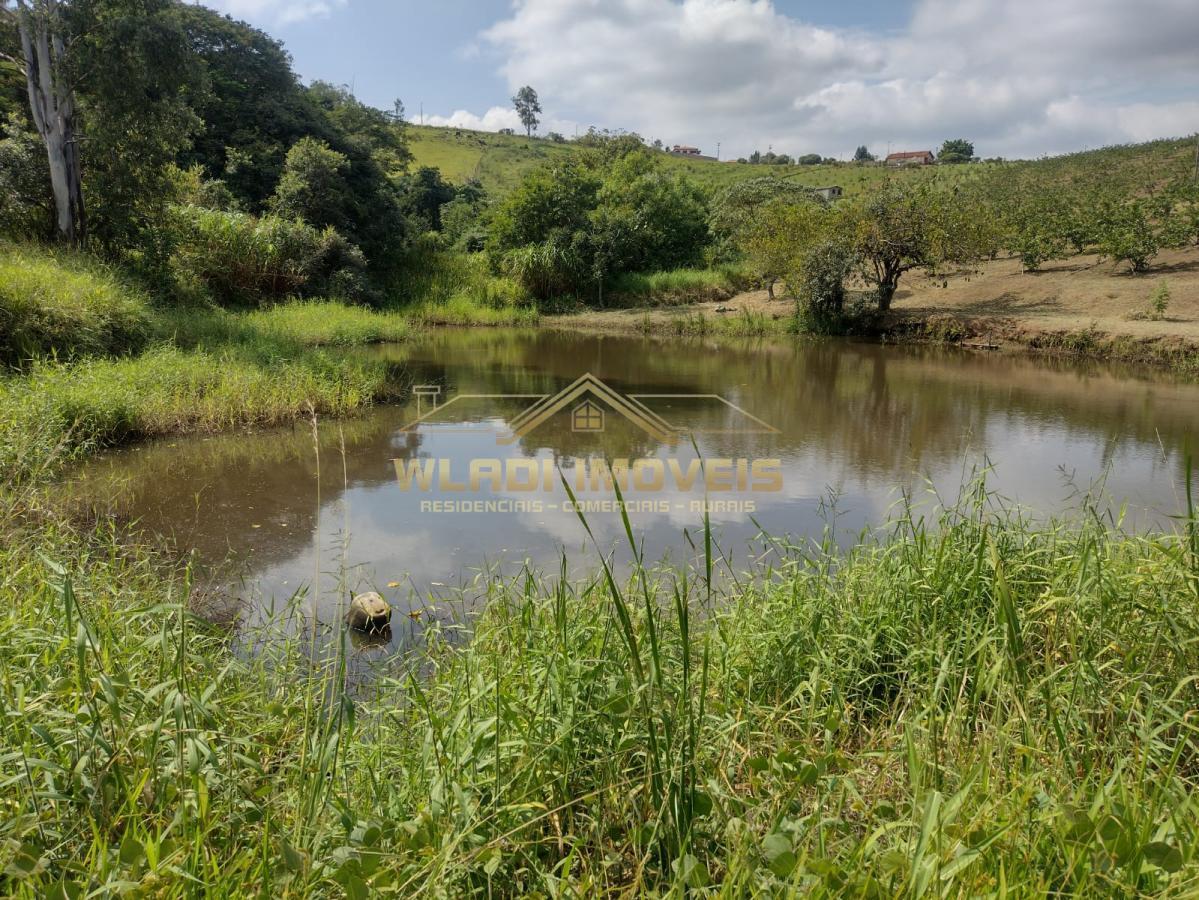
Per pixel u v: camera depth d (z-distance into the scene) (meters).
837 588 3.59
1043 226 22.64
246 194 23.08
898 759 2.35
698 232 30.30
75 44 12.56
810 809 2.12
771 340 18.33
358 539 5.24
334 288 19.28
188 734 1.89
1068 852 1.60
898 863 1.51
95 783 1.78
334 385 9.78
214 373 9.19
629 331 20.34
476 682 2.50
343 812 1.84
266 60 25.78
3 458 5.57
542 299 24.58
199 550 4.93
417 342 17.08
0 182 12.66
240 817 1.81
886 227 18.02
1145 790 1.89
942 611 3.04
